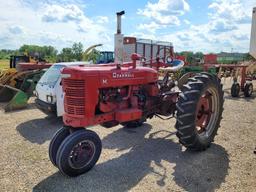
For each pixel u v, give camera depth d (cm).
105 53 1895
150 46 1898
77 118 358
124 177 349
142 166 381
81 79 350
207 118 458
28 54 1498
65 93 366
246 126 582
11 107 742
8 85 875
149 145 466
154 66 530
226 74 1459
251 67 1067
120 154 426
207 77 434
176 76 720
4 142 486
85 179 344
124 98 416
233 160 401
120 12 863
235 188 322
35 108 770
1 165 388
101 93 382
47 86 607
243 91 1014
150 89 466
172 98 501
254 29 778
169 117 576
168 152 434
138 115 421
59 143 361
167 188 322
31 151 442
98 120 378
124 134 527
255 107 795
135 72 425
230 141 486
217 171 365
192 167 377
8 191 319
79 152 346
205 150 441
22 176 355
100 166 381
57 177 351
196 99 405
